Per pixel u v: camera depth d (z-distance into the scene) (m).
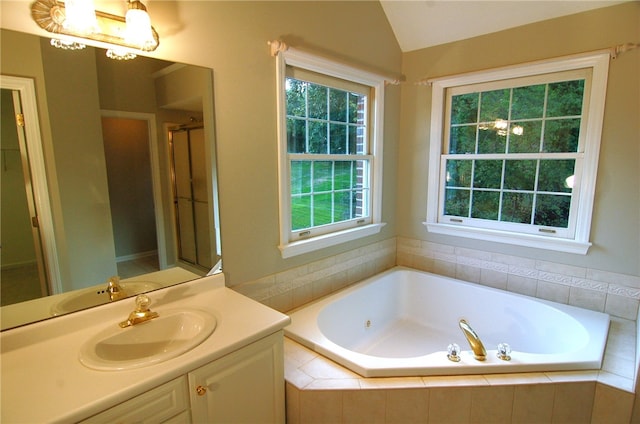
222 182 1.83
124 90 1.46
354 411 1.58
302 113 2.30
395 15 2.72
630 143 2.11
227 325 1.44
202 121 1.72
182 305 1.62
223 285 1.88
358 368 1.67
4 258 1.22
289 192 2.22
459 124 2.82
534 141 2.49
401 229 3.22
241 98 1.85
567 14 2.22
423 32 2.75
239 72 1.83
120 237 1.51
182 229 1.70
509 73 2.48
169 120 1.60
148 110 1.54
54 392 1.02
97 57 1.38
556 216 2.45
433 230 3.00
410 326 2.93
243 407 1.41
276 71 1.99
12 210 1.23
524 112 2.50
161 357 1.19
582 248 2.33
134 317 1.44
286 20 2.02
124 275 1.53
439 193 2.96
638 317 2.10
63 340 1.31
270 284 2.15
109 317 1.47
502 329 2.58
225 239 1.88
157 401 1.12
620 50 2.05
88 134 1.39
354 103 2.69
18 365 1.15
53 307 1.34
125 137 1.49
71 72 1.33
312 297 2.45
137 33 1.37
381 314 2.87
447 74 2.76
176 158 1.65
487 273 2.77
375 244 3.00
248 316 1.53
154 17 1.50
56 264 1.34
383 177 2.98
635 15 2.02
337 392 1.56
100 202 1.44
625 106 2.10
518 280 2.63
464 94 2.77
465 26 2.57
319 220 2.51
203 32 1.67
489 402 1.60
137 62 1.49
